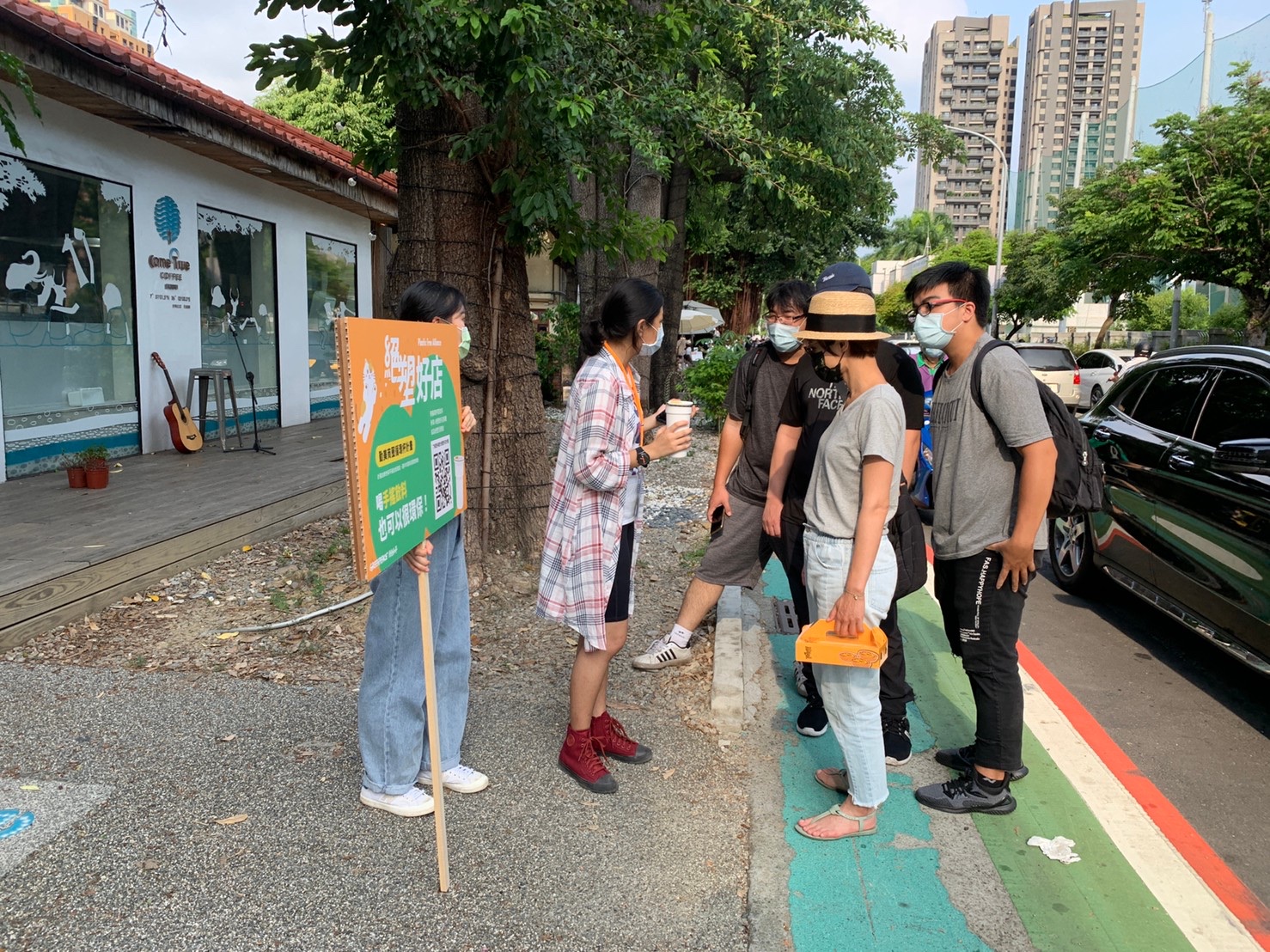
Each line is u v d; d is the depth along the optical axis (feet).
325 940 8.14
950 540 10.71
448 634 10.55
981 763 10.82
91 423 28.78
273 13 15.81
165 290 31.94
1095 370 73.10
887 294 209.87
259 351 38.81
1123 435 18.86
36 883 8.73
